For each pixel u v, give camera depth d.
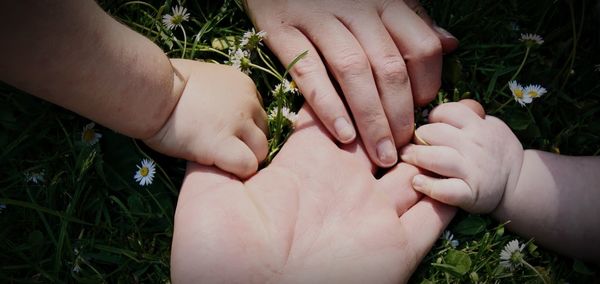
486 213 0.41
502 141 0.40
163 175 0.41
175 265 0.35
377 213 0.38
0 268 0.39
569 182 0.40
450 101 0.44
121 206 0.40
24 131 0.40
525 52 0.45
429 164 0.39
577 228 0.39
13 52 0.32
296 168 0.39
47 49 0.33
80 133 0.41
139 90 0.36
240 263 0.34
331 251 0.36
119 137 0.41
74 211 0.40
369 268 0.36
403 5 0.41
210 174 0.38
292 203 0.37
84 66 0.34
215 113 0.38
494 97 0.43
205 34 0.44
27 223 0.40
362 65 0.39
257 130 0.39
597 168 0.40
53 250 0.40
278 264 0.35
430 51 0.40
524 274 0.41
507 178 0.40
